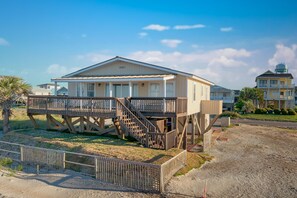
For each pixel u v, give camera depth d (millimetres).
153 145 14055
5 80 20047
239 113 50562
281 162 14633
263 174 12156
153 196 9188
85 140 15969
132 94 19906
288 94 58875
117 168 10375
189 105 18734
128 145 14539
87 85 21734
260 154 16781
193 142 20500
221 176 11727
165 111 15250
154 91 19203
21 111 29859
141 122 14750
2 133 20453
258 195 9477
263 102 57656
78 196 9320
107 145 14484
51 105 18188
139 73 19797
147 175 9727
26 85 21062
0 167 12844
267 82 58781
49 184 10539
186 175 11555
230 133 26391
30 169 12820
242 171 12656
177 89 18500
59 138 16719
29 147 13430
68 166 12625
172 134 14617
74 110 16953
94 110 16141
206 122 26578
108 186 10156
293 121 39656
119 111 15219
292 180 11297
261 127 32125
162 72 18875
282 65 67500
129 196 9203
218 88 63500
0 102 19875
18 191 9906
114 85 20453
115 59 20359
